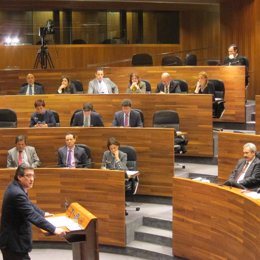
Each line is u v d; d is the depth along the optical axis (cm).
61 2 1590
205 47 1806
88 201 846
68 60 1612
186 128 1073
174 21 1775
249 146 823
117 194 831
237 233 679
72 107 1138
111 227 840
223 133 939
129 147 920
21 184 588
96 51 1634
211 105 1053
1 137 984
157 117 1034
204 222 740
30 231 597
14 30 1568
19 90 1307
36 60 1459
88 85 1273
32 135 984
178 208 780
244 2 1446
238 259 679
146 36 1736
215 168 1028
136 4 1662
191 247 763
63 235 557
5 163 986
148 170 954
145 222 876
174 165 984
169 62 1391
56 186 855
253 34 1420
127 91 1159
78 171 845
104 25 1664
